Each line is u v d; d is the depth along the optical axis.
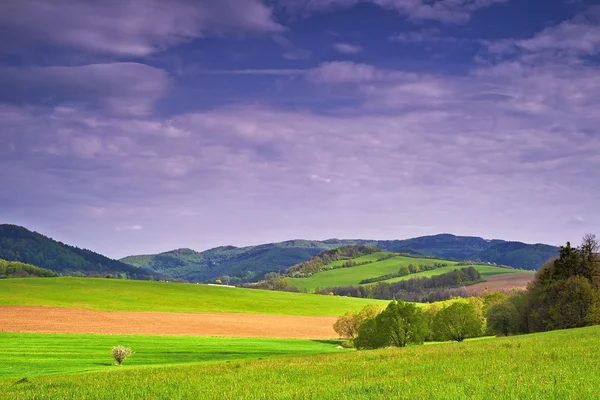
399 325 73.56
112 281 174.75
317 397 20.19
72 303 133.00
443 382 22.38
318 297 188.62
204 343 85.19
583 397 16.55
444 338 88.12
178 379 31.08
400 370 29.23
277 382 26.98
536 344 40.31
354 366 34.00
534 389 18.39
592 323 75.38
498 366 27.08
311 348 84.25
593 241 84.81
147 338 89.12
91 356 65.19
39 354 65.31
